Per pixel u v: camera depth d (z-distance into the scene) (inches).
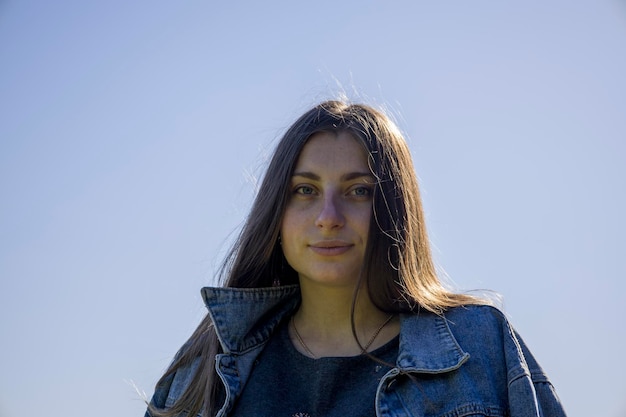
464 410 130.2
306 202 138.9
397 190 138.9
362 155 138.5
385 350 136.8
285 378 139.3
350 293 139.3
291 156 139.3
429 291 140.4
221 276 149.3
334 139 138.9
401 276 137.0
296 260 138.4
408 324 138.3
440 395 131.8
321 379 135.7
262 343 144.4
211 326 149.3
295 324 145.6
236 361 142.2
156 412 147.3
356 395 133.8
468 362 134.1
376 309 140.3
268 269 147.0
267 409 136.6
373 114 142.8
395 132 143.0
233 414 138.3
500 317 139.6
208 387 140.9
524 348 139.2
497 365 135.0
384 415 130.0
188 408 144.4
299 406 135.5
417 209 141.6
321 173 137.3
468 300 141.4
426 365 132.7
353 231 135.9
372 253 136.9
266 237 141.9
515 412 131.0
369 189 137.9
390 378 132.6
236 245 148.1
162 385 151.0
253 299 145.0
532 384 132.1
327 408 134.2
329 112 141.1
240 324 143.4
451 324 138.2
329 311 140.6
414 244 139.7
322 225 134.4
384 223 137.3
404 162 141.6
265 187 142.6
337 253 135.2
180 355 151.3
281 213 140.1
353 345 138.9
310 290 141.7
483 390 132.3
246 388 140.2
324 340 140.9
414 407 131.4
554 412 133.6
